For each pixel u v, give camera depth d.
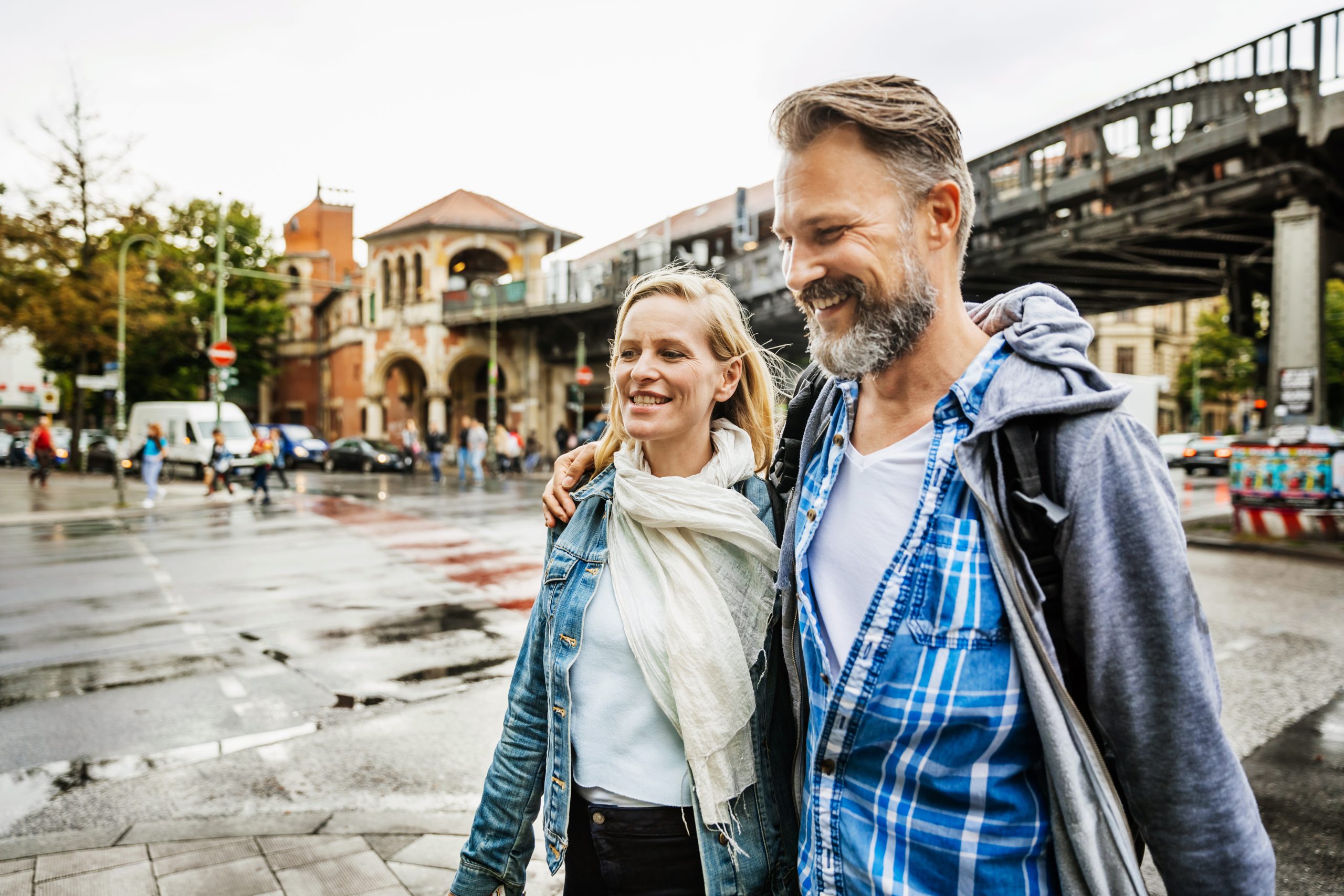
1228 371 43.47
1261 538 10.99
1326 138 11.48
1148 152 13.54
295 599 7.65
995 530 0.99
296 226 52.12
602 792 1.43
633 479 1.41
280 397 51.06
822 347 1.08
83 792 3.63
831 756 1.11
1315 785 3.51
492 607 7.27
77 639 6.21
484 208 39.91
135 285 27.11
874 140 1.01
